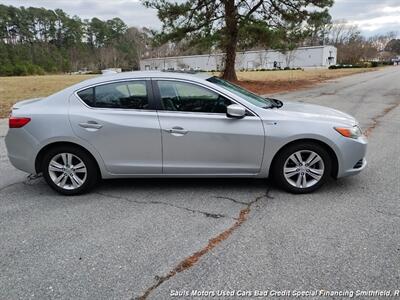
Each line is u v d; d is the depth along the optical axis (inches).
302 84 836.0
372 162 199.3
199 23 708.7
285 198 152.6
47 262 108.5
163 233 124.7
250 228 126.4
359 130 159.6
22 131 157.1
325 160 153.4
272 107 161.5
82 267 105.3
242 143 150.9
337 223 128.3
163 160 155.3
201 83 152.1
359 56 2987.2
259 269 102.0
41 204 153.7
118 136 153.3
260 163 153.9
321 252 109.6
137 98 154.3
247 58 2486.5
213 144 151.6
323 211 138.6
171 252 112.2
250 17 695.7
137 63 3102.9
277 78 1087.6
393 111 391.9
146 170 157.1
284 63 2561.5
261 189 163.5
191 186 169.5
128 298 91.4
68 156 159.2
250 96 166.7
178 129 150.7
